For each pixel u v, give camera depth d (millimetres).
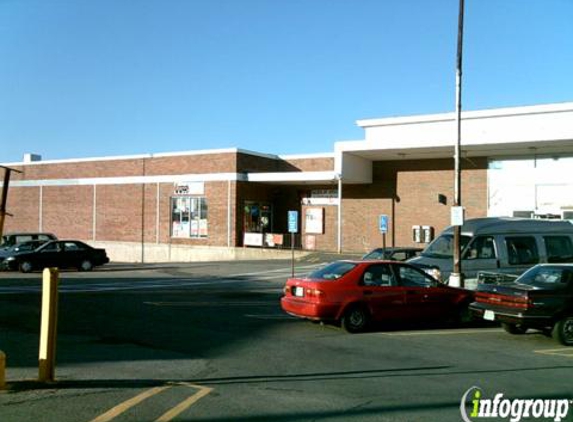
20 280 25391
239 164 43750
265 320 14641
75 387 7727
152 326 13492
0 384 7523
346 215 43750
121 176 49406
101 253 33062
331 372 8992
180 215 46094
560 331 11883
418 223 40969
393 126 38500
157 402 7074
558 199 36406
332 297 12945
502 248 17641
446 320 14469
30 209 55094
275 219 47000
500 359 10297
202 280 26812
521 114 33688
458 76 18750
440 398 7535
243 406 6980
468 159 39500
